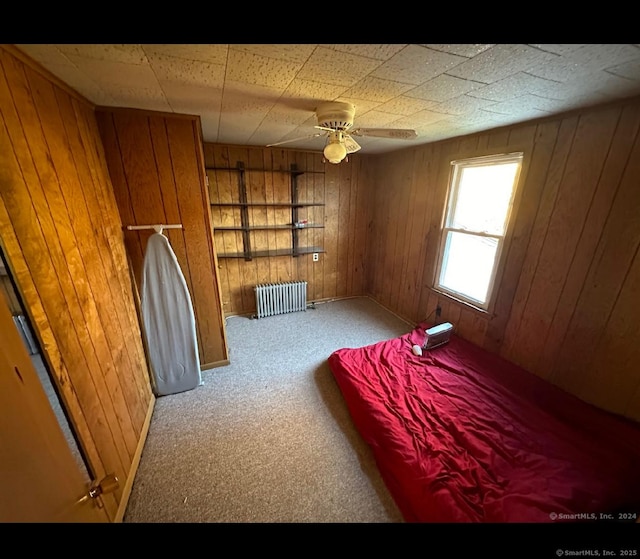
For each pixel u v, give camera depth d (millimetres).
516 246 2217
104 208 1646
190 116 1902
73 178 1313
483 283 2611
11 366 539
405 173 3346
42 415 616
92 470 1138
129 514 1380
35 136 1057
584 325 1848
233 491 1487
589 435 1644
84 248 1328
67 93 1354
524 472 1408
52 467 627
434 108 1714
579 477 1358
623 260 1635
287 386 2336
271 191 3445
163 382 2166
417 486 1388
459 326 2844
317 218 3803
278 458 1680
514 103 1605
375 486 1520
